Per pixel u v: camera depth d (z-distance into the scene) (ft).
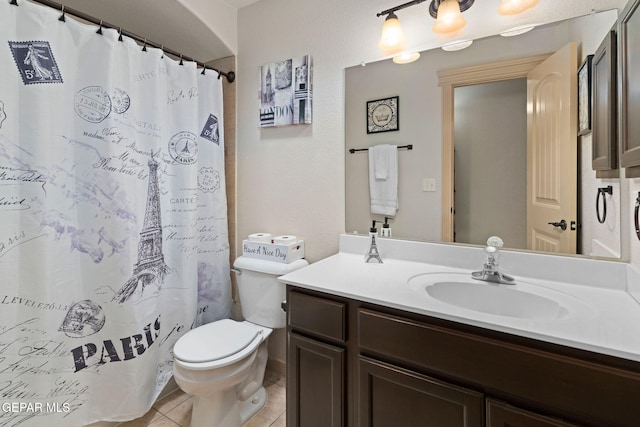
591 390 2.30
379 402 3.25
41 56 3.90
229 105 6.57
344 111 5.32
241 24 6.36
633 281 3.22
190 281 5.65
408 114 4.80
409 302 3.13
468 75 4.35
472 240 4.42
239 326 5.33
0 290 3.69
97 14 5.53
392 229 5.00
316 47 5.51
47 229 4.02
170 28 5.88
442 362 2.88
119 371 4.65
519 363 2.54
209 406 4.65
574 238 3.77
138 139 4.93
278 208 6.09
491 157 4.25
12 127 3.73
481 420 2.71
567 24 3.75
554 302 3.24
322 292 3.66
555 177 3.87
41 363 4.03
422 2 4.50
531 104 3.99
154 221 5.13
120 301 4.62
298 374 3.88
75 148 4.32
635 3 2.60
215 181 6.17
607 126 3.29
